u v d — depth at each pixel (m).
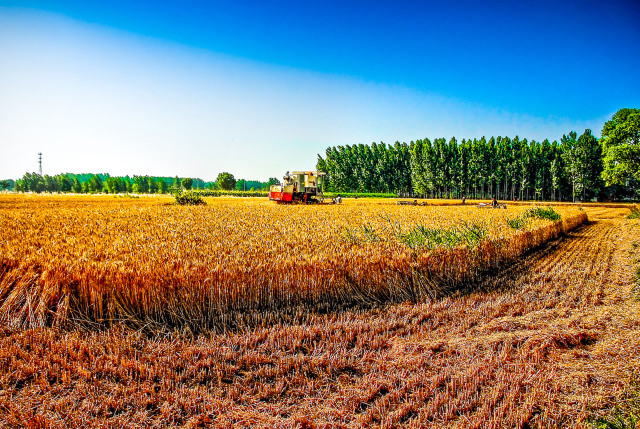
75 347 5.66
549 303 8.42
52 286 6.49
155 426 3.98
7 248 8.67
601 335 6.53
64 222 18.03
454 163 92.06
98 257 8.02
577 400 4.44
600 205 63.44
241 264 7.73
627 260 13.76
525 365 5.22
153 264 7.20
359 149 106.44
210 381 4.92
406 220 20.41
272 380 4.99
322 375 5.07
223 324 6.68
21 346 5.63
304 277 7.82
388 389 4.75
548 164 87.88
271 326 6.75
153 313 6.70
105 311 6.63
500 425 3.92
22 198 60.06
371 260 8.70
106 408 4.21
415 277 8.96
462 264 10.30
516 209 36.25
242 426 4.00
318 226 16.28
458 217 23.33
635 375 4.97
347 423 4.08
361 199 68.00
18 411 4.12
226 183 109.88
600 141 47.41
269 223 17.95
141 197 69.56
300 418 4.09
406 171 101.06
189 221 18.89
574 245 17.81
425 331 6.70
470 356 5.59
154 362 5.31
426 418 4.05
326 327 6.68
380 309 7.99
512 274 11.57
